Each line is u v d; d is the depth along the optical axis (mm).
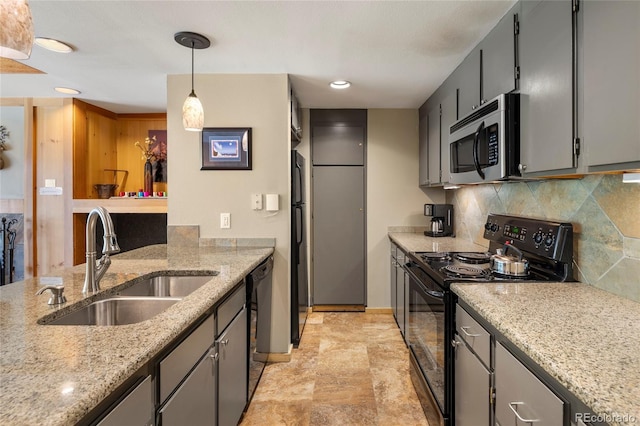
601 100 1124
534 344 950
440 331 1768
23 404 649
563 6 1315
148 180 3842
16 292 1469
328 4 1722
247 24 1914
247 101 2715
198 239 2746
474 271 1854
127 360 831
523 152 1606
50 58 2367
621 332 1030
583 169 1220
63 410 633
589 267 1559
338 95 3305
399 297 3225
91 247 1480
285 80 2695
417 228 3861
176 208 2746
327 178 3871
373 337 3205
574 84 1257
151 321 1103
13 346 910
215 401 1518
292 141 3498
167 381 1079
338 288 3922
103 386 722
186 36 2037
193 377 1280
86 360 830
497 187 2549
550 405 901
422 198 3855
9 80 2832
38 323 1116
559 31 1341
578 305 1281
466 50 2252
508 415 1137
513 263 1769
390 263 3850
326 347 2996
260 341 2600
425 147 3498
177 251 2568
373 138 3848
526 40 1589
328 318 3723
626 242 1357
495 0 1672
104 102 3492
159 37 2066
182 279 1913
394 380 2447
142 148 3941
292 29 1970
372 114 3842
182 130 2729
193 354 1285
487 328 1307
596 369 814
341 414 2068
